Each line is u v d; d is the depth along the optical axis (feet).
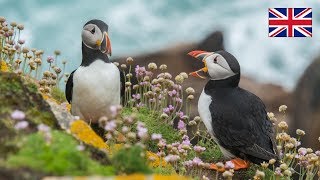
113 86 37.37
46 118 28.17
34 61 42.27
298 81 67.36
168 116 45.57
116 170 25.82
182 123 43.27
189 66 69.31
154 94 44.96
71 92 38.27
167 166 35.29
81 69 37.58
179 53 69.97
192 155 42.42
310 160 39.55
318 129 63.77
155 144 42.04
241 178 40.93
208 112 40.70
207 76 41.50
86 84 37.01
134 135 31.73
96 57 37.52
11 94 28.02
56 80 45.93
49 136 24.34
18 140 24.71
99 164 25.75
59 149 24.14
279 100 66.44
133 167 26.25
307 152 44.73
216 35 73.05
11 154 23.93
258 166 41.50
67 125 29.71
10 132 25.43
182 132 42.39
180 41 72.74
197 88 61.11
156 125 43.88
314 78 66.39
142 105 46.52
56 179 22.26
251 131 39.81
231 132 39.88
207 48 72.13
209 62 41.24
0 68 37.78
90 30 37.29
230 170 36.09
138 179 23.20
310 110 64.95
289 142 41.86
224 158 43.21
